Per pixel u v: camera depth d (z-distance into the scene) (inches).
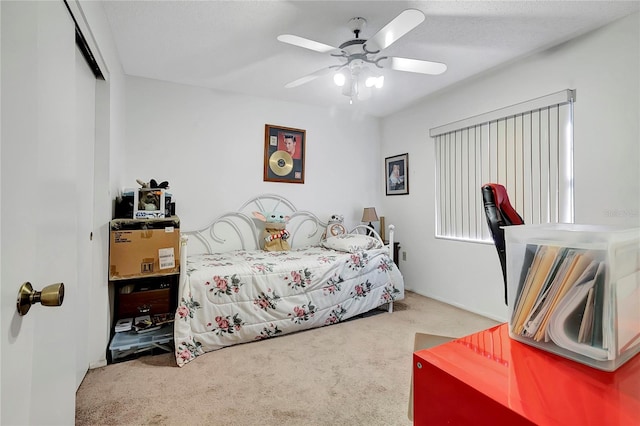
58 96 39.1
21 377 26.5
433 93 138.6
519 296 28.6
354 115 168.4
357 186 170.1
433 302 137.9
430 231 145.3
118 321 94.7
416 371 24.8
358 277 118.3
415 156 153.6
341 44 94.3
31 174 28.8
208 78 121.6
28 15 28.3
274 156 146.1
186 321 87.1
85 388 72.7
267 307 98.9
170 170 125.0
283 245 138.7
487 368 22.9
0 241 23.3
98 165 84.0
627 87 82.8
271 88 132.5
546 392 20.1
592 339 23.8
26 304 26.5
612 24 85.1
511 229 30.2
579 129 92.7
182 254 89.7
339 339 100.0
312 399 69.1
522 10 79.2
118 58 101.7
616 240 24.5
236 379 76.8
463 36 91.7
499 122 115.6
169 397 69.5
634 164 82.0
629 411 18.1
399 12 79.7
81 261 72.5
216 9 78.6
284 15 81.0
